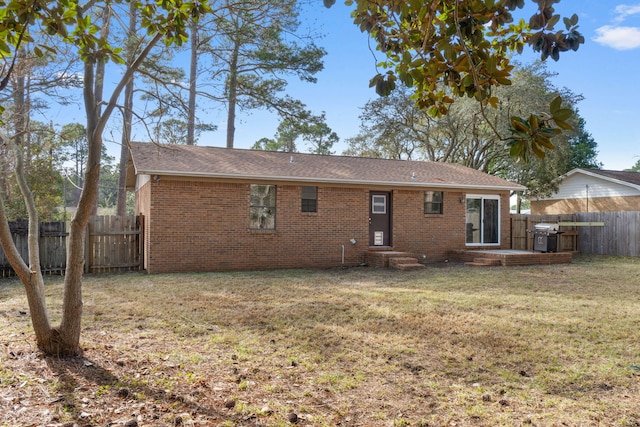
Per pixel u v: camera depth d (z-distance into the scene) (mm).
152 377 4332
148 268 12680
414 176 16375
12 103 14273
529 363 5062
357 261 15156
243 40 18125
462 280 11297
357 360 5098
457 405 3910
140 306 7867
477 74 2742
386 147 31172
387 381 4465
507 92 22422
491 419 3631
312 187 14688
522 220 18594
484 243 17406
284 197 14219
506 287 10219
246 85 21219
